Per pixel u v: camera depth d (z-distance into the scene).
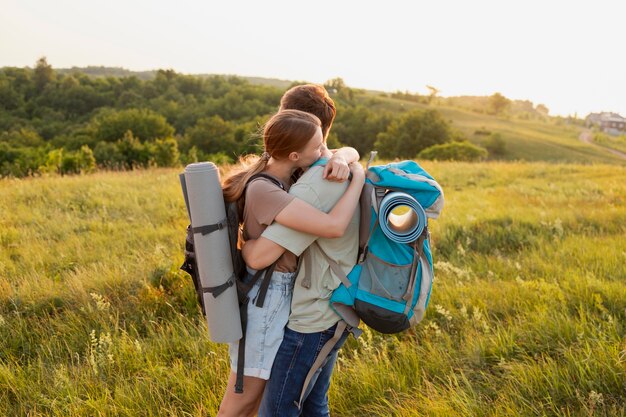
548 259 5.36
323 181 1.96
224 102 137.25
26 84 149.88
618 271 4.73
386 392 3.07
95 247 6.05
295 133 1.96
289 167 2.10
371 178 2.09
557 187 11.75
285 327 2.05
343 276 2.00
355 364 3.30
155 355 3.52
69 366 3.53
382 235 2.02
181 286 4.59
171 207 8.68
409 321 2.03
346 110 117.88
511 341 3.39
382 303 1.98
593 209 8.22
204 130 95.75
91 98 144.25
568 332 3.45
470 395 2.89
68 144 84.19
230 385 2.14
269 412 2.08
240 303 2.07
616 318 3.63
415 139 88.12
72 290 4.48
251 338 2.04
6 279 4.77
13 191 10.03
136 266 5.04
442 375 3.22
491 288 4.45
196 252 1.99
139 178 12.84
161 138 87.75
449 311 3.91
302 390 2.06
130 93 144.75
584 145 102.81
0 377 3.26
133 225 7.33
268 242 1.94
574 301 4.06
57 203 8.93
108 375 3.30
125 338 3.66
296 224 1.90
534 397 2.83
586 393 2.79
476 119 148.50
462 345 3.52
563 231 6.63
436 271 5.14
